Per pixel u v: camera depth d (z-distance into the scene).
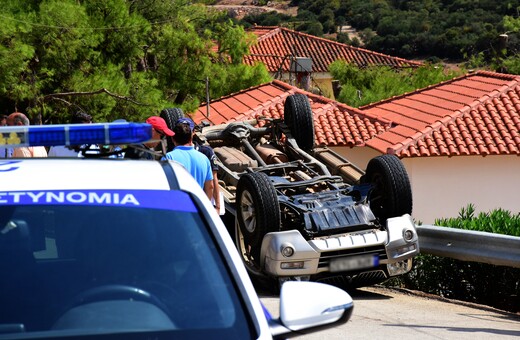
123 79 24.50
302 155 12.47
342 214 10.79
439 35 78.69
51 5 22.50
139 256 3.48
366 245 10.61
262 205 10.41
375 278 10.95
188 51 30.16
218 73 30.81
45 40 22.67
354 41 86.19
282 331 3.34
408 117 25.36
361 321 9.19
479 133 23.28
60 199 3.64
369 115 25.12
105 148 4.93
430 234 11.52
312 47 58.41
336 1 96.69
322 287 3.53
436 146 22.72
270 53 57.22
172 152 9.11
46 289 3.32
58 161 4.09
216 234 3.61
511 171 23.09
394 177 11.05
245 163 12.37
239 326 3.27
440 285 11.98
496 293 11.17
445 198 23.02
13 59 20.75
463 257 10.90
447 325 9.12
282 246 10.34
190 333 3.23
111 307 3.30
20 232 3.49
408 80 42.12
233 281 3.44
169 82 30.11
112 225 3.57
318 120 24.91
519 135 23.08
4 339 3.11
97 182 3.79
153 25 29.44
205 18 32.03
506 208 23.11
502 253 10.36
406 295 11.76
